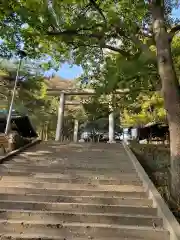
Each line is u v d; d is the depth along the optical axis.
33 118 30.34
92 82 12.62
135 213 6.34
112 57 11.87
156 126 18.91
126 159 11.09
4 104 25.52
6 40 9.96
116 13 10.15
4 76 25.28
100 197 6.97
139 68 8.72
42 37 9.98
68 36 10.08
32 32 9.81
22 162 10.33
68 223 5.83
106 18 10.62
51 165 9.98
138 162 10.16
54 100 30.06
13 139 12.73
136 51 9.89
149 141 19.50
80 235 5.46
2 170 9.19
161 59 8.05
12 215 6.08
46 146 13.74
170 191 7.26
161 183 8.40
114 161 10.77
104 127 37.47
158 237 5.30
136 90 10.46
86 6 10.72
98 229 5.50
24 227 5.62
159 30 8.44
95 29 9.98
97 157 11.44
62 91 22.52
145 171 9.44
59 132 21.95
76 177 8.61
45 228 5.59
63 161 10.67
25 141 14.05
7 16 9.15
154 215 6.23
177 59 11.38
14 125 23.83
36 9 8.92
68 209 6.52
